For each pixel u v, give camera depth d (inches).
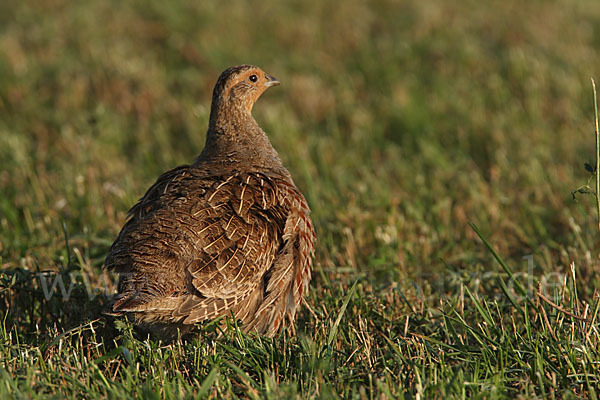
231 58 934.4
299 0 1180.5
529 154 647.1
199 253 336.2
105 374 330.0
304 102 812.0
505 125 722.8
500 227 530.9
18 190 583.5
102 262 464.8
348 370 325.4
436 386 297.3
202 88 853.2
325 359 319.6
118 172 634.8
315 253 486.0
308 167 636.7
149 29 1055.6
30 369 303.6
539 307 371.2
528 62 877.2
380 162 676.1
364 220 520.7
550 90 816.3
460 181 603.8
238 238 344.8
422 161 661.9
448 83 840.3
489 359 330.6
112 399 293.1
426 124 740.7
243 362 331.0
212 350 340.5
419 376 302.7
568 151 661.3
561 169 612.7
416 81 847.7
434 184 597.6
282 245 365.1
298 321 398.6
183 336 358.3
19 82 850.8
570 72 844.0
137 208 381.4
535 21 1046.4
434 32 1027.9
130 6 1145.4
